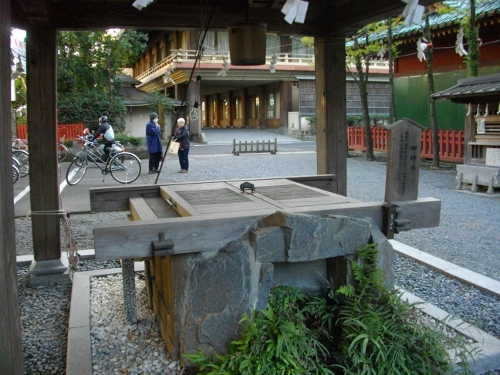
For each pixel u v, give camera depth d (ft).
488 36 44.32
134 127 80.79
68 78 67.36
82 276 14.66
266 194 10.86
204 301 8.36
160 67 87.30
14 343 6.10
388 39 46.96
